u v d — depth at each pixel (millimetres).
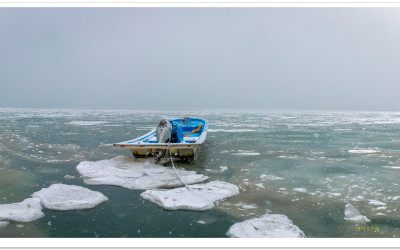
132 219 3371
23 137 10797
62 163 6410
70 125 16922
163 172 5500
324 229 3172
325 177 5375
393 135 12492
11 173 5430
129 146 6168
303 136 11953
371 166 6301
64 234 2979
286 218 3395
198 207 3678
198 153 7828
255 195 4309
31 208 3584
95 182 4883
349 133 13297
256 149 8570
